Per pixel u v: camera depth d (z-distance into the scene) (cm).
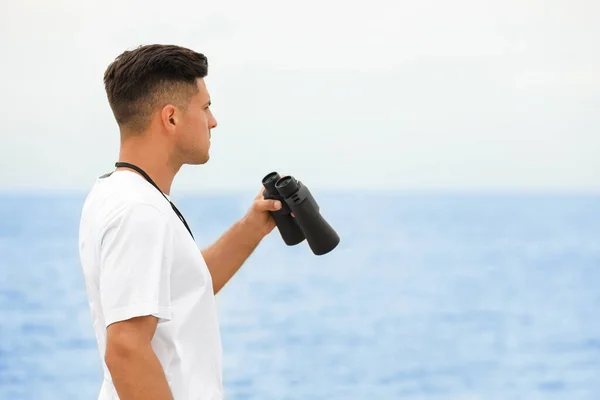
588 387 1734
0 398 1459
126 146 179
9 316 1803
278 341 1830
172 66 177
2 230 2025
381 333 2022
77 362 1554
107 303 160
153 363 160
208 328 175
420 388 1706
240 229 220
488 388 1734
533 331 2106
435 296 2327
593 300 2327
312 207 213
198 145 182
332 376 1669
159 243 163
